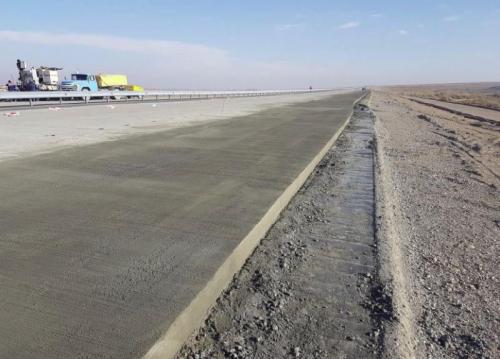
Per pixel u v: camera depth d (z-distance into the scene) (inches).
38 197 225.8
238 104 1352.1
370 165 431.5
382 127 882.1
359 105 1612.9
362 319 140.6
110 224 190.1
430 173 454.6
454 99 3253.0
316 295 155.7
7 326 112.0
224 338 126.0
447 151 624.7
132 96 1534.2
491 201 350.9
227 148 407.5
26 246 163.2
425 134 849.5
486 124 1198.9
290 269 177.2
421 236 249.4
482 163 540.4
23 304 123.0
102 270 146.1
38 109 871.1
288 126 642.8
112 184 257.9
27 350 102.7
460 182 418.3
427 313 155.6
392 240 221.3
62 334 109.5
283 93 3720.5
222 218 205.0
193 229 188.4
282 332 131.0
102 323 114.9
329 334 131.0
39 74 1378.0
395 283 168.4
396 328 135.6
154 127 566.6
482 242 245.9
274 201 239.3
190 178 281.1
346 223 242.8
